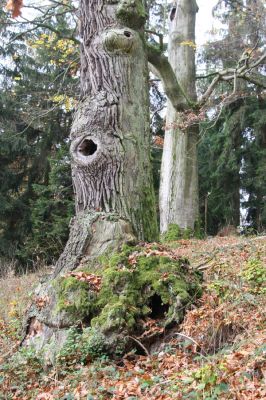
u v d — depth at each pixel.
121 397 4.08
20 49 23.22
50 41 15.03
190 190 15.33
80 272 5.55
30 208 22.16
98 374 4.67
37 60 22.80
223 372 3.90
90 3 6.65
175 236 14.74
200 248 11.32
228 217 24.69
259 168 22.91
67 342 5.09
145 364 4.75
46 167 24.33
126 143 6.29
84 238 5.88
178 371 4.43
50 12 15.27
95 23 6.59
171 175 15.45
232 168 23.52
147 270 5.49
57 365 4.98
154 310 5.39
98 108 6.27
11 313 7.85
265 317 4.88
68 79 21.70
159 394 3.96
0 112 22.89
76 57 15.51
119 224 5.96
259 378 3.82
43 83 22.19
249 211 26.45
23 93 22.69
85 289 5.37
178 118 15.09
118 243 5.82
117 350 4.97
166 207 15.38
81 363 4.93
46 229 20.31
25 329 5.77
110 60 6.42
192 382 3.97
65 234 19.89
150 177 6.51
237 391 3.62
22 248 20.58
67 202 20.44
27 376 5.15
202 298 5.39
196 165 15.58
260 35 20.25
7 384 5.09
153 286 5.32
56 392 4.50
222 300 5.36
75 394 4.32
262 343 4.23
